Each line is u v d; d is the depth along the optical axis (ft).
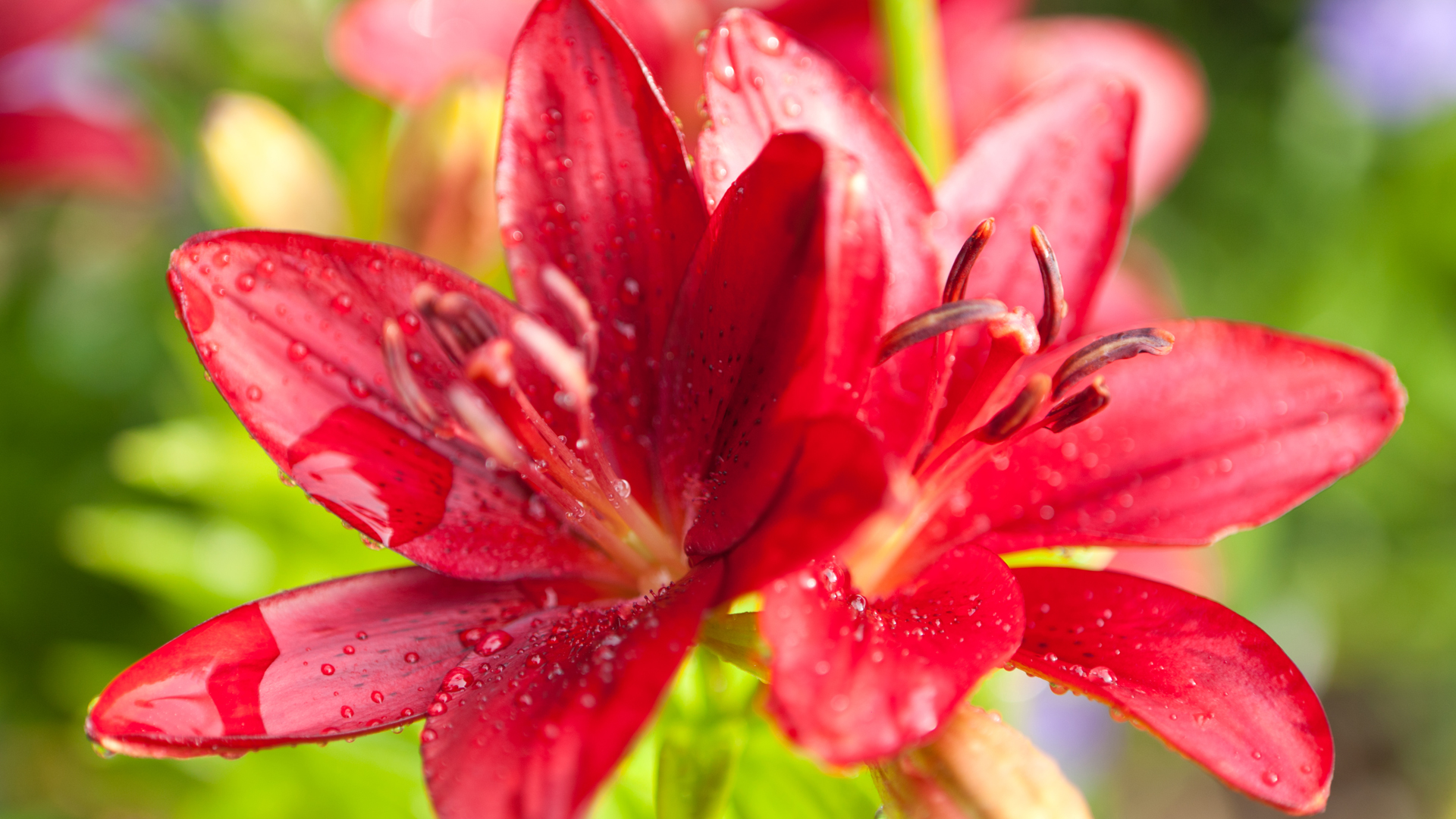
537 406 1.66
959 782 1.56
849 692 1.49
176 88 2.68
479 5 2.05
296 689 1.58
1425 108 3.64
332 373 1.63
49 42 2.57
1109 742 2.96
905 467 1.66
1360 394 1.68
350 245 1.63
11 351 3.15
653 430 1.66
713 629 1.60
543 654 1.59
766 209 1.56
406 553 1.63
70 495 2.96
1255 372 1.69
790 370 1.55
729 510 1.58
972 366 1.72
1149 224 4.23
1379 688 4.37
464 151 1.89
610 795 1.83
